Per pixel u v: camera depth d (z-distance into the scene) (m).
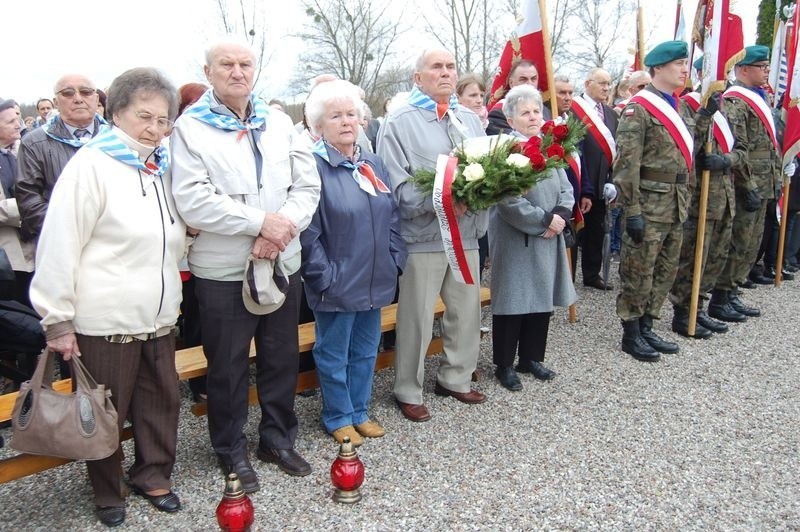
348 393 3.59
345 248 3.30
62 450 2.50
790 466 3.35
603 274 6.87
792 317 5.90
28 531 2.81
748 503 3.01
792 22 7.12
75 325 2.61
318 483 3.16
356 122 3.32
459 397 4.09
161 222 2.73
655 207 4.68
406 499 3.03
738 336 5.39
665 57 4.62
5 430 3.71
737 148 5.59
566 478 3.22
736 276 5.82
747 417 3.91
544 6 5.18
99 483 2.84
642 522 2.86
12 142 4.83
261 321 3.15
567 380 4.46
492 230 4.20
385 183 3.56
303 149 3.13
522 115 3.99
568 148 3.56
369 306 3.37
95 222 2.60
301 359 4.23
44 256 2.51
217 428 3.12
